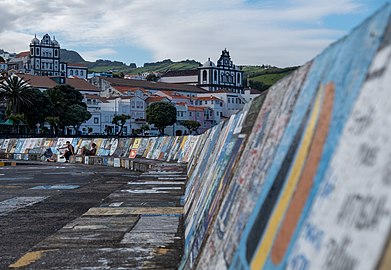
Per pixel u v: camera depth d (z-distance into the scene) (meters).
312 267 1.60
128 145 34.06
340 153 1.73
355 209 1.44
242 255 2.63
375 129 1.49
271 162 2.79
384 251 1.20
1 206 11.20
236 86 184.25
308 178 1.99
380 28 1.68
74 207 10.96
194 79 191.75
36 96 100.06
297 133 2.44
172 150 26.83
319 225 1.68
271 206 2.43
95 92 145.25
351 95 1.80
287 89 3.11
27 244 6.99
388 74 1.51
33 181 18.41
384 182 1.32
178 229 6.89
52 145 40.06
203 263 3.69
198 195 6.67
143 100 135.88
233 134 5.30
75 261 5.34
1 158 42.91
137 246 5.94
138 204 9.48
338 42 2.21
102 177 20.34
